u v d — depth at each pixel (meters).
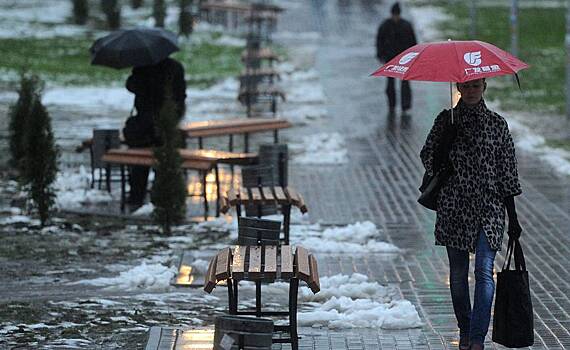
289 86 70.25
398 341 22.77
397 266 29.81
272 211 34.97
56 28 93.06
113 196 39.94
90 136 52.19
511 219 20.36
